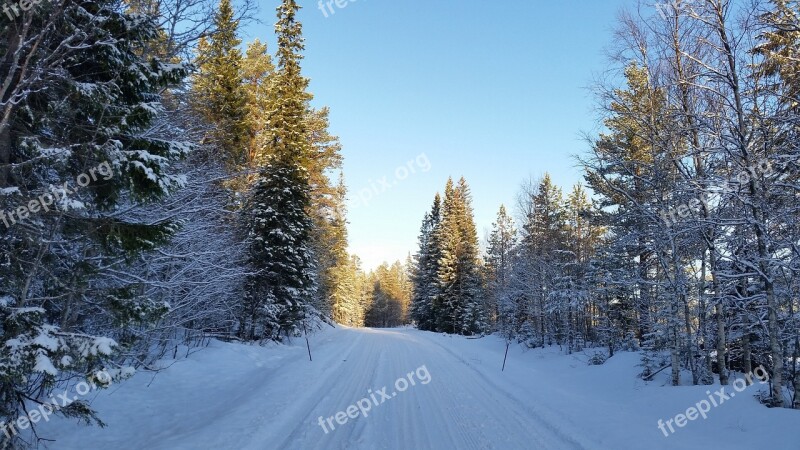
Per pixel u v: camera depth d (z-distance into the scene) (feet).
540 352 80.33
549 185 105.60
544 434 25.95
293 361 48.98
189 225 36.58
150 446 20.39
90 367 16.70
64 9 16.26
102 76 19.60
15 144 17.75
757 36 32.04
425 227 198.80
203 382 36.11
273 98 72.84
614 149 45.52
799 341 34.45
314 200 95.81
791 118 28.99
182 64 20.72
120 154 17.48
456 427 26.53
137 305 19.48
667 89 37.93
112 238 18.76
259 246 63.98
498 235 130.41
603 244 69.72
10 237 17.11
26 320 15.51
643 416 31.04
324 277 109.19
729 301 36.86
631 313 64.80
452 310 148.46
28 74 16.88
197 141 35.53
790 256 30.66
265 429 23.48
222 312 51.98
